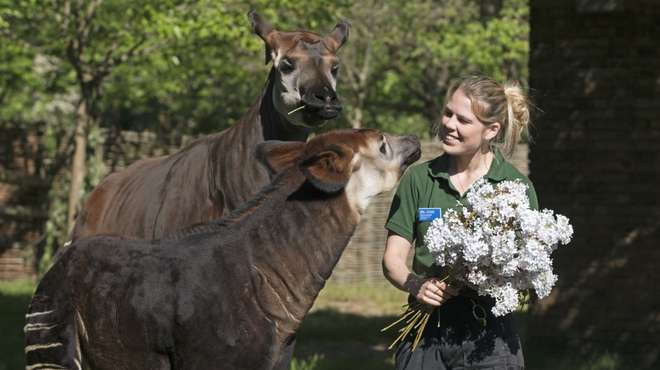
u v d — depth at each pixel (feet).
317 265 21.04
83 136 72.64
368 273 83.05
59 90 85.71
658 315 50.52
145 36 69.51
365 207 21.24
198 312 20.30
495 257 19.88
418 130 119.34
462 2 99.76
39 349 21.63
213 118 105.70
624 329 50.93
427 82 110.32
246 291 20.59
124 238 21.61
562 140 52.16
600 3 50.11
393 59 103.81
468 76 21.70
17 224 80.84
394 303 73.15
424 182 21.86
